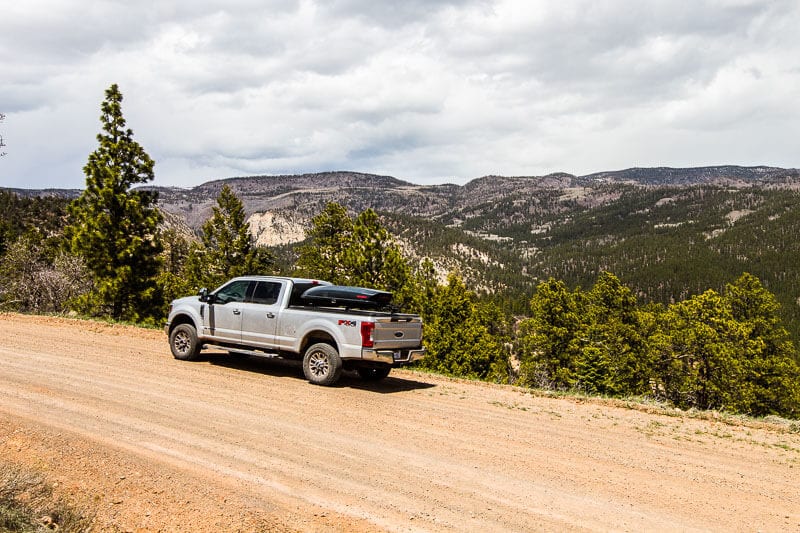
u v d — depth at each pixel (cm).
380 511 488
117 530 436
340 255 3188
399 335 1054
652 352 3866
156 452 606
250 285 1160
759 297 3831
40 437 629
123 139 2969
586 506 522
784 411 3522
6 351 1193
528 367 4316
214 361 1230
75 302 2781
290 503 495
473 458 650
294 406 858
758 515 518
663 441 768
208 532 437
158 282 3044
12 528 404
